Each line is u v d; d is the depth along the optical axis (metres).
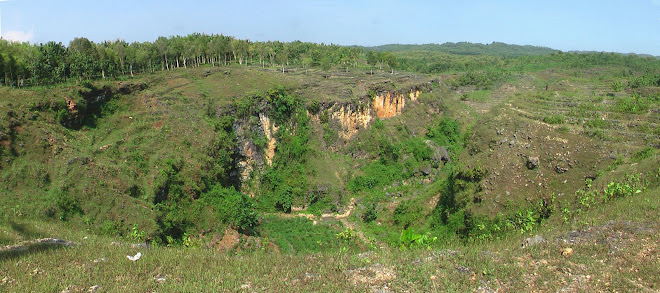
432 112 96.81
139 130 50.69
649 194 29.47
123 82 57.72
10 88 46.12
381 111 85.56
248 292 16.81
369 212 58.47
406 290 17.27
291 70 95.81
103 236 32.06
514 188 45.50
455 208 49.62
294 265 19.88
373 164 73.56
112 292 15.95
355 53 121.81
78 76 57.03
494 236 36.38
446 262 19.50
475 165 51.03
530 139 51.94
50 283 16.33
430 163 78.12
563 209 33.97
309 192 61.78
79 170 39.09
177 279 17.70
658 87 78.44
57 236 26.20
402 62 183.25
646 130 50.19
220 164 53.28
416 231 50.94
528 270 18.55
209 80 71.81
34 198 35.38
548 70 150.00
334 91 76.75
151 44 80.00
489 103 118.00
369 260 20.30
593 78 115.94
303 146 67.56
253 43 115.69
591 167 43.66
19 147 39.03
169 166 45.19
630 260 18.75
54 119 45.62
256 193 60.94
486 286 17.33
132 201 39.06
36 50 54.38
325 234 51.62
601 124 53.31
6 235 23.81
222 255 21.80
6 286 15.97
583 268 18.42
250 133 60.78
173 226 41.72
